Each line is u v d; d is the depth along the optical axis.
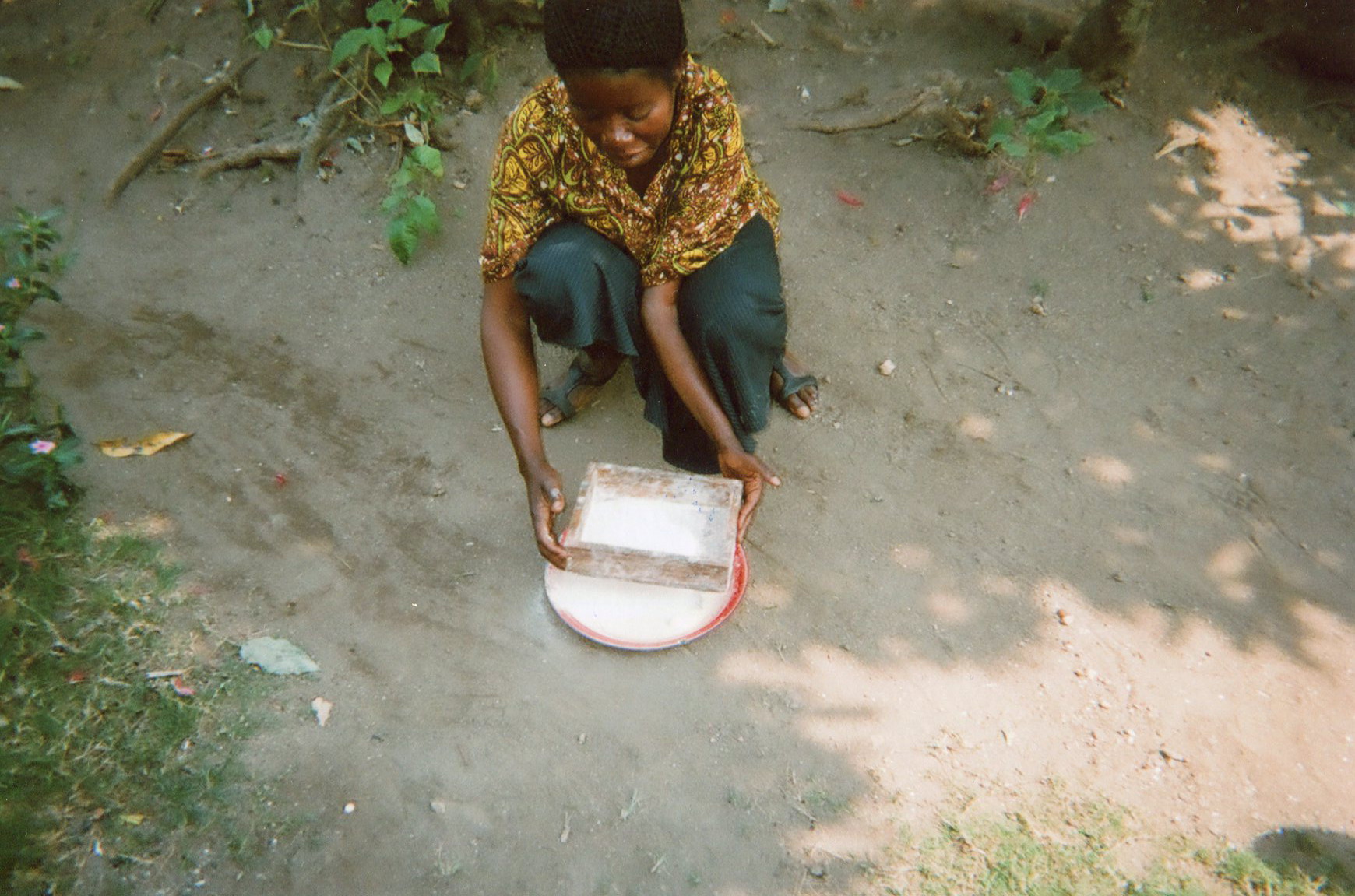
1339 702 2.13
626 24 1.56
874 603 2.28
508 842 1.91
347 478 2.48
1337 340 2.82
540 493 2.01
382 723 2.06
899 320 2.88
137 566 2.26
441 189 3.12
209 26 3.31
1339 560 2.38
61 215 3.06
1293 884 1.84
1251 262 3.01
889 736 2.07
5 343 2.26
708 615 2.19
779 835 1.93
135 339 2.76
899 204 3.13
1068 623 2.25
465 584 2.30
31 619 2.09
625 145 1.75
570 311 2.15
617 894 1.85
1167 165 3.20
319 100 3.26
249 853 1.87
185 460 2.49
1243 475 2.54
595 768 2.02
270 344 2.78
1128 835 1.91
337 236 3.06
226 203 3.14
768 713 2.10
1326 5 3.26
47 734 1.96
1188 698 2.13
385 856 1.89
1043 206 3.10
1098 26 3.12
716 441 2.10
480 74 3.25
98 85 3.26
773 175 3.19
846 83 3.33
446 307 2.89
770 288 2.17
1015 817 1.94
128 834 1.87
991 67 3.32
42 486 2.27
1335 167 3.25
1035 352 2.81
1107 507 2.47
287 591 2.26
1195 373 2.75
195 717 2.02
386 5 3.00
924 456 2.57
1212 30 3.40
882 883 1.86
